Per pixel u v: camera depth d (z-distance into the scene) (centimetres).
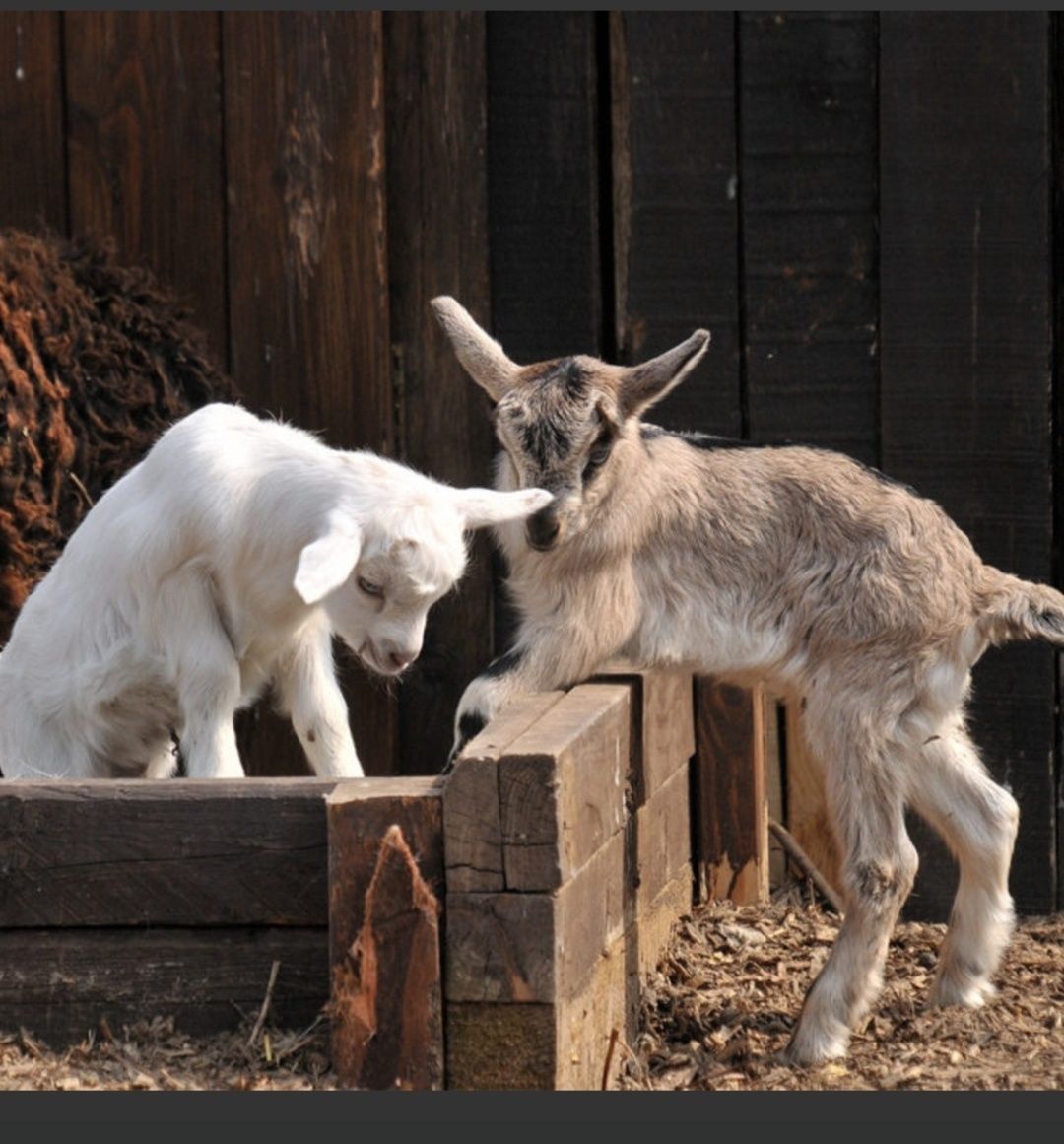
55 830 835
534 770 777
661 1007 1054
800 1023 980
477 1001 785
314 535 945
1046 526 1241
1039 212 1228
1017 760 1257
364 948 783
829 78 1246
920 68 1232
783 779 1298
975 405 1243
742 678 1062
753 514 1043
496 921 781
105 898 836
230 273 1292
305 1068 811
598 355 1282
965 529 1250
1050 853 1262
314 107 1277
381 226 1276
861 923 995
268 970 830
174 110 1292
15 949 841
